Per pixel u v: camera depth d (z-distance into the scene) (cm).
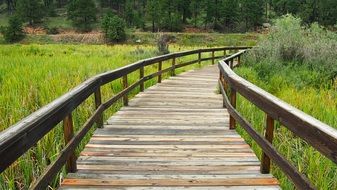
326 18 8244
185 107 851
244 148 529
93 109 712
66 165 427
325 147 230
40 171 462
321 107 780
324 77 1212
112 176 423
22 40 7219
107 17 7219
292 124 291
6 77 1024
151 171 441
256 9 8506
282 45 1547
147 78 1070
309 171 459
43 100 727
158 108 830
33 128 263
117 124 668
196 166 457
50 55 2239
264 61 1465
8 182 406
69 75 1098
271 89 1123
